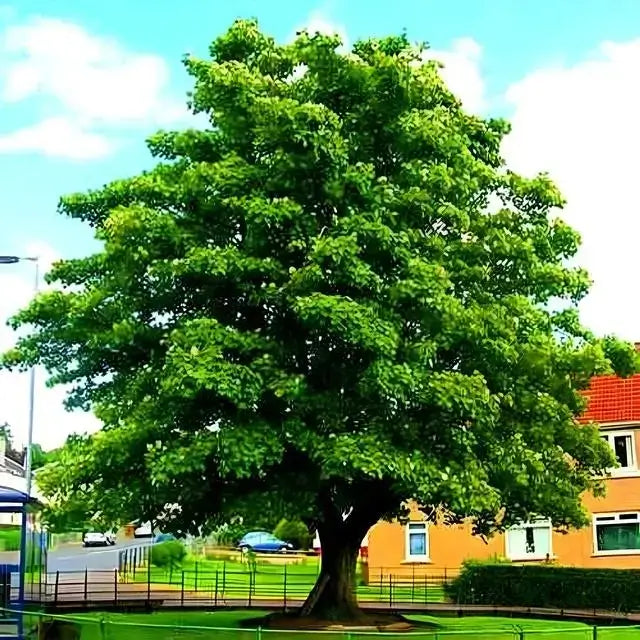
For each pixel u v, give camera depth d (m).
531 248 22.00
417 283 19.06
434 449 20.09
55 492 20.52
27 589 21.47
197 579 37.12
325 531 23.20
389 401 19.53
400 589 37.81
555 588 34.03
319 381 20.50
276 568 47.66
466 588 35.19
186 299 21.41
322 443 18.88
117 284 21.27
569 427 23.53
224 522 21.92
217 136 22.27
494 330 20.33
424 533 40.75
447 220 21.02
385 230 19.12
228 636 17.42
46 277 23.61
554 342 22.55
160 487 20.00
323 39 20.81
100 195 23.45
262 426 18.98
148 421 19.72
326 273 19.03
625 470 37.91
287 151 19.70
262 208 19.12
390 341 18.44
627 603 32.94
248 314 21.12
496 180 23.05
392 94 20.70
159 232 20.27
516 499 22.69
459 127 22.58
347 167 19.67
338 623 21.94
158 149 23.81
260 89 20.69
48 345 22.94
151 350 21.61
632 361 23.94
